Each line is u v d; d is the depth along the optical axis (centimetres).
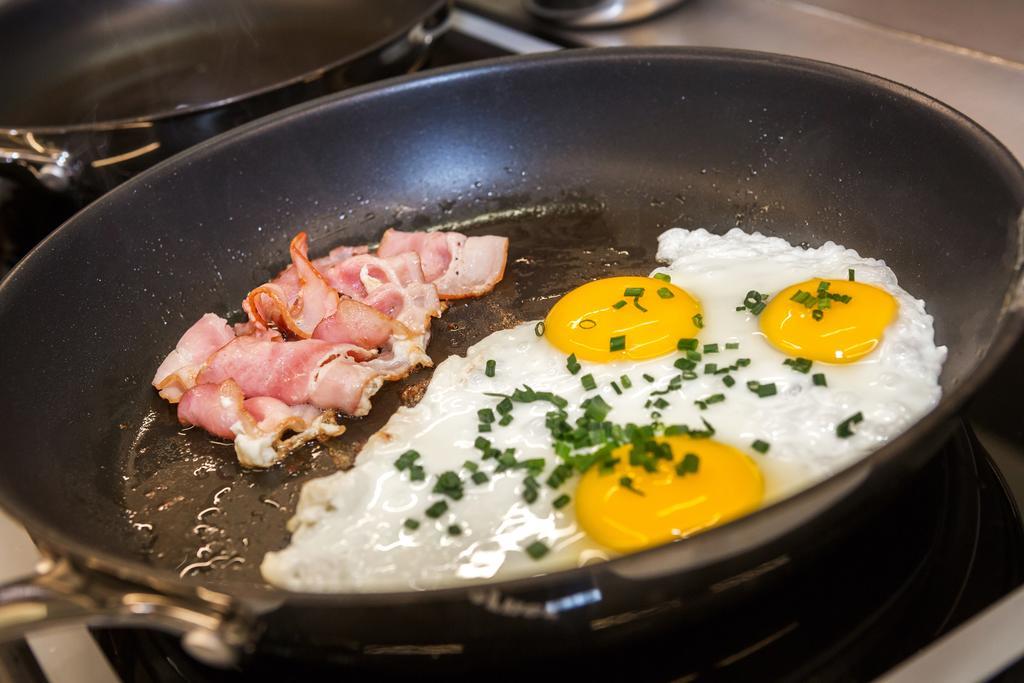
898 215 40
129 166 45
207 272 44
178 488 39
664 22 54
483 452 36
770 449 35
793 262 40
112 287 42
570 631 30
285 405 40
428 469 36
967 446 35
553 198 46
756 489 34
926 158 39
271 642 30
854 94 41
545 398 38
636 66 44
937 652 30
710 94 44
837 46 50
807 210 43
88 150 44
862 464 29
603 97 45
